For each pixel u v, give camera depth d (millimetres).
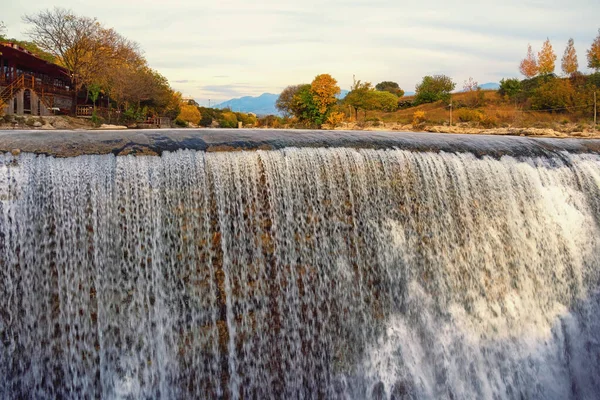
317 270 11523
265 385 10891
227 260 10766
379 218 12180
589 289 14016
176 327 10305
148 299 10180
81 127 27484
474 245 12953
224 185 10820
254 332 10891
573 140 16266
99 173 9992
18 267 9422
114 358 9883
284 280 11242
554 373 12914
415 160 12656
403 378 11688
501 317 12836
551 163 14469
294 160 11531
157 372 10125
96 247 9867
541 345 13000
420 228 12508
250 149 11492
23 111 28047
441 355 12117
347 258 11789
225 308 10703
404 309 12102
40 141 10219
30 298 9445
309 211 11570
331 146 12266
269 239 11180
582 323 13727
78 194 9797
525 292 13227
